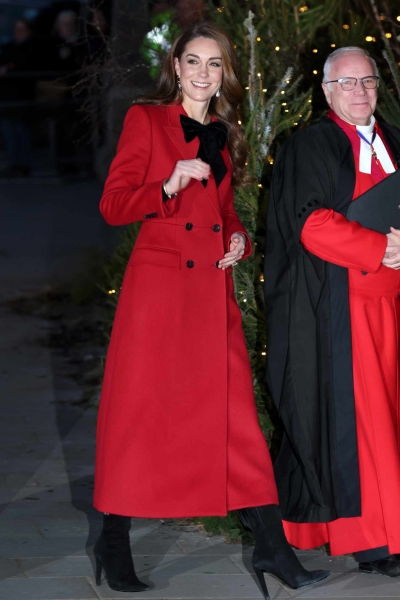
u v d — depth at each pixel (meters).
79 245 17.61
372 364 6.13
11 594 5.80
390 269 6.18
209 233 5.86
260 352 7.03
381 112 7.26
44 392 10.24
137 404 5.76
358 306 6.15
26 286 14.77
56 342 12.12
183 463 5.78
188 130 5.88
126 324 5.83
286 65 8.06
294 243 6.21
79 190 24.42
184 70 5.89
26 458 8.37
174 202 5.80
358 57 6.24
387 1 8.65
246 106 7.56
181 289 5.79
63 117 26.30
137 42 9.89
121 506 5.74
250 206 7.07
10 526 6.91
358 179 6.21
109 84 9.92
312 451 6.13
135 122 5.89
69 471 8.09
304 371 6.18
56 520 7.05
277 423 6.93
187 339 5.79
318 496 6.08
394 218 6.10
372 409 6.13
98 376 10.67
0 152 27.59
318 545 6.43
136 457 5.75
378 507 6.13
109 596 5.80
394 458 6.12
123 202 5.70
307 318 6.19
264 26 8.40
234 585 6.02
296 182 6.18
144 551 6.53
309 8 8.74
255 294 7.12
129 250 9.04
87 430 9.12
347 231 6.00
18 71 26.44
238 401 5.91
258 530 5.87
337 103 6.29
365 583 6.09
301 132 6.32
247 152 6.18
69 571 6.16
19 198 23.44
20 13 30.80
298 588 5.87
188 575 6.15
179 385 5.78
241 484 5.85
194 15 9.30
